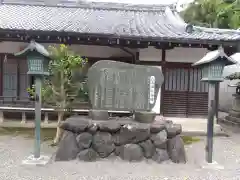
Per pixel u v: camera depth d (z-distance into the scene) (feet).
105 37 23.75
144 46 26.27
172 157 16.79
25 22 28.14
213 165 15.84
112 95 18.03
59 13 34.96
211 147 16.17
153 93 18.08
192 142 22.84
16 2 37.06
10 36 24.80
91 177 13.89
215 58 14.97
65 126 17.22
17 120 29.27
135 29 27.45
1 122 28.12
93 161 16.57
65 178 13.61
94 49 28.91
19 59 28.96
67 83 19.40
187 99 28.25
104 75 17.95
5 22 27.35
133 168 15.52
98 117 17.94
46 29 24.29
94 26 27.61
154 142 17.06
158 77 18.11
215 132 26.20
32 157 16.37
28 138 22.48
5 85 29.14
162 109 28.02
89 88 18.15
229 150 20.56
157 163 16.53
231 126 31.91
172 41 23.97
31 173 14.15
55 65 18.58
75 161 16.42
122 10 38.73
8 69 29.04
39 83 15.53
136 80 18.02
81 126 16.93
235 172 15.29
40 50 14.78
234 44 24.12
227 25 42.14
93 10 37.99
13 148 19.19
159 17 36.14
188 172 15.08
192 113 28.35
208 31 27.02
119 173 14.64
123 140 17.12
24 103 28.50
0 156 17.12
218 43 24.04
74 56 19.45
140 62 27.66
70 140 16.93
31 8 36.37
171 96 28.19
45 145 20.10
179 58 27.71
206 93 28.17
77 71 19.80
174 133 17.10
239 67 42.80
